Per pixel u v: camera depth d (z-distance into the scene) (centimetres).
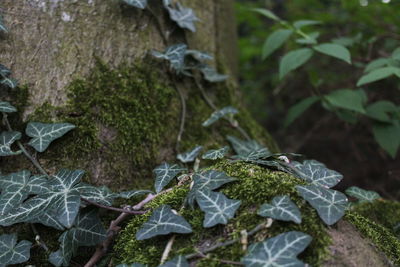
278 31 201
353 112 216
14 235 124
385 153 249
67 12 156
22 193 126
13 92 144
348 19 254
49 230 132
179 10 184
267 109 360
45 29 151
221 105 195
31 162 139
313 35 200
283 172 117
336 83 273
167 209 109
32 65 147
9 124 140
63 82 150
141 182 156
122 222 129
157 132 165
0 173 134
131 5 167
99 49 159
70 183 124
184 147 171
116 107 156
